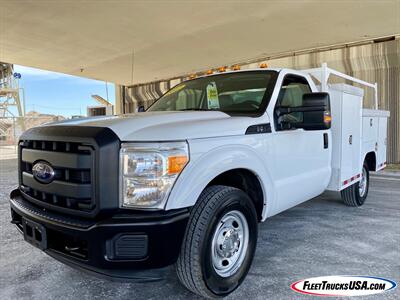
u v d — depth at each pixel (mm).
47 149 2504
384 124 6527
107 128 2297
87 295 2744
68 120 2818
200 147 2447
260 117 3111
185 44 11148
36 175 2590
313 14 8500
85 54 12398
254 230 2932
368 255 3537
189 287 2562
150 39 10562
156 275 2283
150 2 7781
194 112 3002
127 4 7902
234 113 3242
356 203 5414
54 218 2377
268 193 3123
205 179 2441
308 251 3650
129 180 2229
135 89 19141
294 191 3545
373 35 10250
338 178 4371
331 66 11867
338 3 7762
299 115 3787
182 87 4242
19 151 2883
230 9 8211
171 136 2318
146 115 2791
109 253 2160
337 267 3250
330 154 4297
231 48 11695
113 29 9656
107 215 2215
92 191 2215
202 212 2469
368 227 4473
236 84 3650
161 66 14406
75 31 9805
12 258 3465
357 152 5012
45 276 3072
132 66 14406
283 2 7734
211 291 2531
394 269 3201
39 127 2721
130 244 2170
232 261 2750
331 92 4359
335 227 4480
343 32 9922
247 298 2693
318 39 10688
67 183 2324
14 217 2934
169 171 2258
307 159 3764
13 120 15258
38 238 2539
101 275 2217
